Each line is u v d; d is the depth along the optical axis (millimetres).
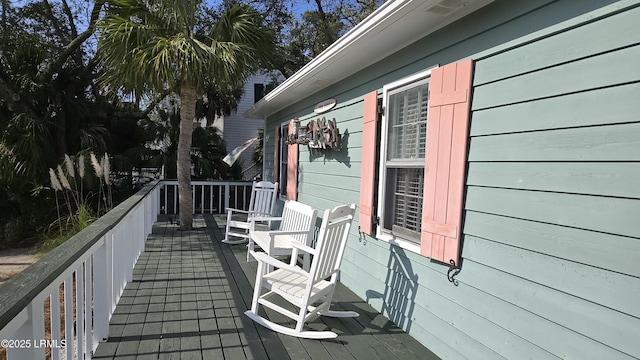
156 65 4699
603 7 1535
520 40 1896
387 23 2531
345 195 3873
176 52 4742
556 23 1722
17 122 7180
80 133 8305
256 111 7387
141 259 4395
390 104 3104
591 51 1574
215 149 10109
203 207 8172
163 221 7000
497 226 1998
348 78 3898
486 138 2084
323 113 4629
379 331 2752
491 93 2064
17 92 7516
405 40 2863
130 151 8969
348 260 3770
